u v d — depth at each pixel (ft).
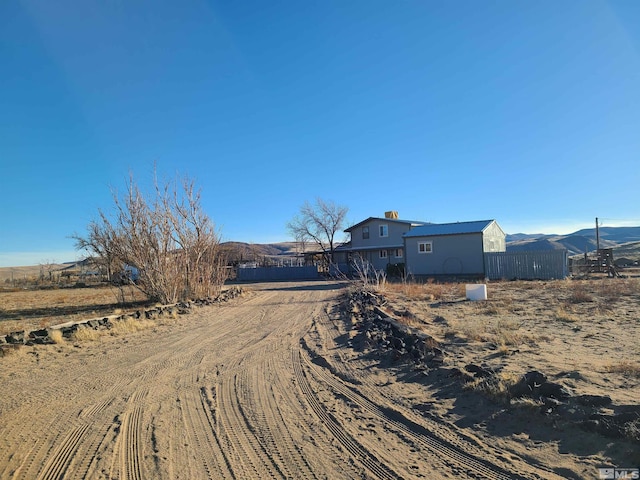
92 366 31.53
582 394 17.15
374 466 14.84
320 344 36.06
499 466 14.14
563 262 99.91
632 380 19.03
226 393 24.08
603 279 84.84
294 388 24.53
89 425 19.97
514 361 23.62
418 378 23.98
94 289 137.49
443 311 46.50
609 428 14.51
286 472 14.76
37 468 15.76
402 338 30.89
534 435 15.80
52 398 24.25
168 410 21.65
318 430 18.37
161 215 70.69
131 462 15.99
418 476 13.97
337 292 87.10
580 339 28.91
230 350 35.55
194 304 67.15
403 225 161.68
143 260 69.41
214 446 17.15
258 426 19.07
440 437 16.76
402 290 74.08
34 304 85.35
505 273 106.32
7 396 24.80
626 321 35.17
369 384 24.34
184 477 14.73
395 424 18.48
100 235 116.67
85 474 15.15
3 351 35.14
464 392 20.66
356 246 170.09
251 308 66.18
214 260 85.81
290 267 173.78
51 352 36.29
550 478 13.15
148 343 39.68
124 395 24.41
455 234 114.83
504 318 39.01
